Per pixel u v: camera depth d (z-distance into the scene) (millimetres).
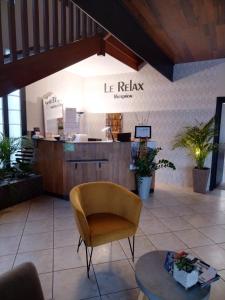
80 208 2162
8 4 2588
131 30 3062
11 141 4262
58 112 5961
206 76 5152
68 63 3498
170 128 5707
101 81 6629
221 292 2049
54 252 2654
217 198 4699
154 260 1801
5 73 2615
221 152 5609
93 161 4418
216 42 3830
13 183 4105
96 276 2258
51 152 4523
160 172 5902
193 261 1651
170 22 3023
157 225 3381
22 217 3619
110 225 2340
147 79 5902
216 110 5117
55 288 2092
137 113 6145
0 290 1114
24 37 2811
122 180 4652
